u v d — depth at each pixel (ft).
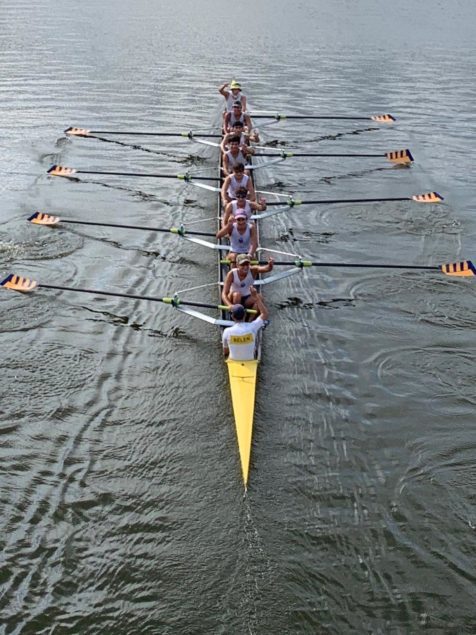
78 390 39.78
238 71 122.11
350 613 27.25
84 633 26.35
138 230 60.85
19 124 88.84
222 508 32.07
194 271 54.13
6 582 28.27
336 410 38.86
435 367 42.91
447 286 52.44
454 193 71.26
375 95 108.68
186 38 151.74
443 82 117.39
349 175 76.79
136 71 119.75
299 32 163.32
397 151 78.64
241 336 39.78
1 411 37.70
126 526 31.01
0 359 41.96
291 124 94.94
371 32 164.25
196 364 42.57
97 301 49.08
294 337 45.60
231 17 184.96
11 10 180.24
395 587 28.43
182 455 35.35
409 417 38.50
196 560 29.37
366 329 46.75
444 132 92.22
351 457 35.47
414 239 60.64
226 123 79.56
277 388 40.45
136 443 36.04
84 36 149.18
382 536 30.86
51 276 51.83
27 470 33.99
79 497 32.53
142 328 46.16
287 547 30.09
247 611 27.20
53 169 69.62
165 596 27.81
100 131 86.07
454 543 30.66
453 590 28.45
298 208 67.10
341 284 52.70
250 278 43.34
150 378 41.11
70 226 60.59
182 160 79.82
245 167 68.03
